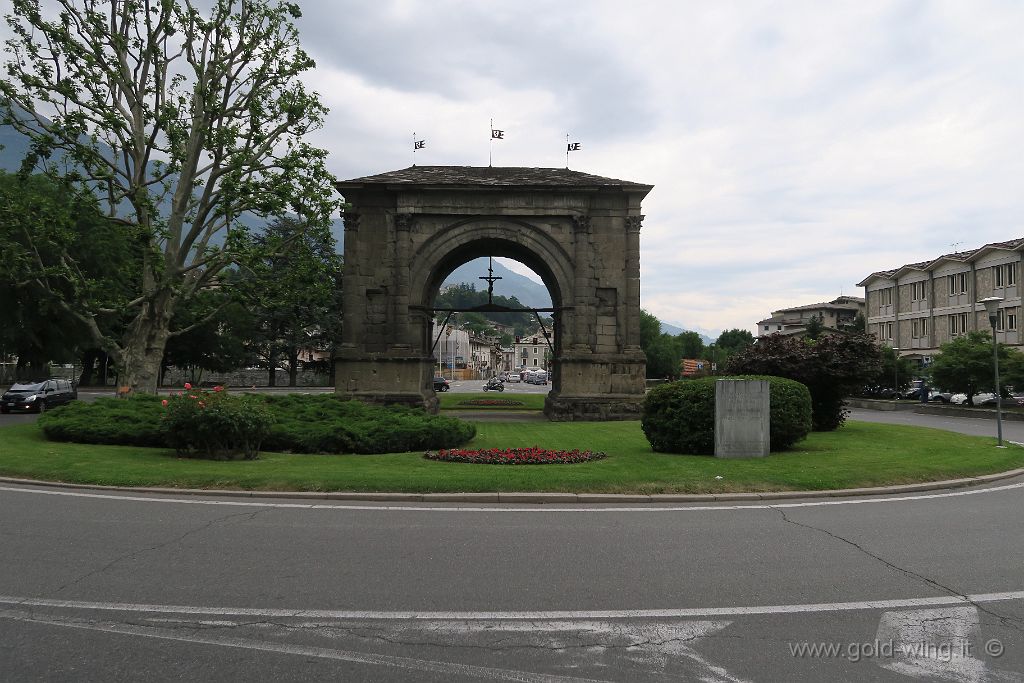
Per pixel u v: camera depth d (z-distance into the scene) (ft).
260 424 49.78
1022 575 22.99
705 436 53.16
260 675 15.10
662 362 336.29
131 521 30.71
